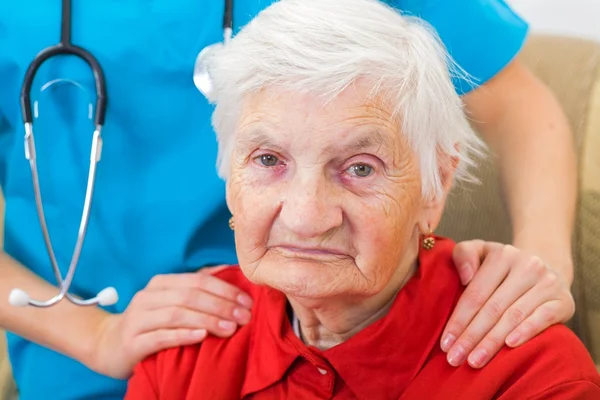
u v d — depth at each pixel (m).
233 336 1.10
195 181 1.25
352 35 0.84
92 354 1.22
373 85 0.84
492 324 0.95
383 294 0.98
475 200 1.57
